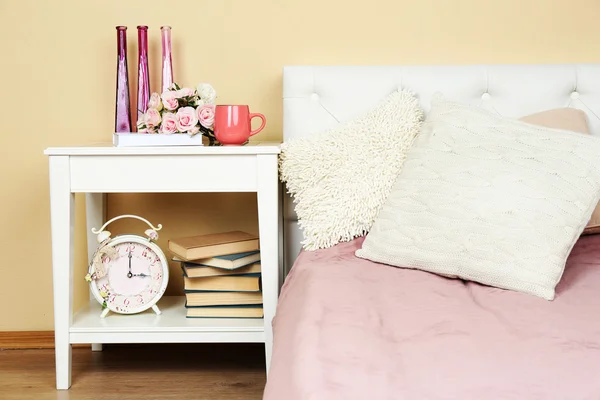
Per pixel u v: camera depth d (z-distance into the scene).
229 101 2.44
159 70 2.43
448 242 1.68
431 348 1.18
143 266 2.16
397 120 2.07
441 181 1.76
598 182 1.64
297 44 2.41
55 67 2.42
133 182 2.01
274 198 2.02
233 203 2.47
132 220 2.48
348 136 2.09
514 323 1.32
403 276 1.69
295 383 1.08
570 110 2.13
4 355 2.40
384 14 2.39
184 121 2.04
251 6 2.39
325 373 1.08
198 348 2.46
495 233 1.63
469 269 1.64
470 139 1.80
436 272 1.71
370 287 1.60
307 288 1.61
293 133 2.29
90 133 2.44
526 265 1.57
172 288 2.48
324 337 1.25
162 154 2.00
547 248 1.57
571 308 1.42
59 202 2.01
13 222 2.47
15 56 2.41
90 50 2.41
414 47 2.39
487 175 1.70
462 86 2.26
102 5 2.40
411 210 1.78
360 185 2.02
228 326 2.06
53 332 2.48
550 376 1.07
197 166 2.01
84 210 2.47
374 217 2.01
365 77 2.28
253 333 2.06
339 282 1.62
